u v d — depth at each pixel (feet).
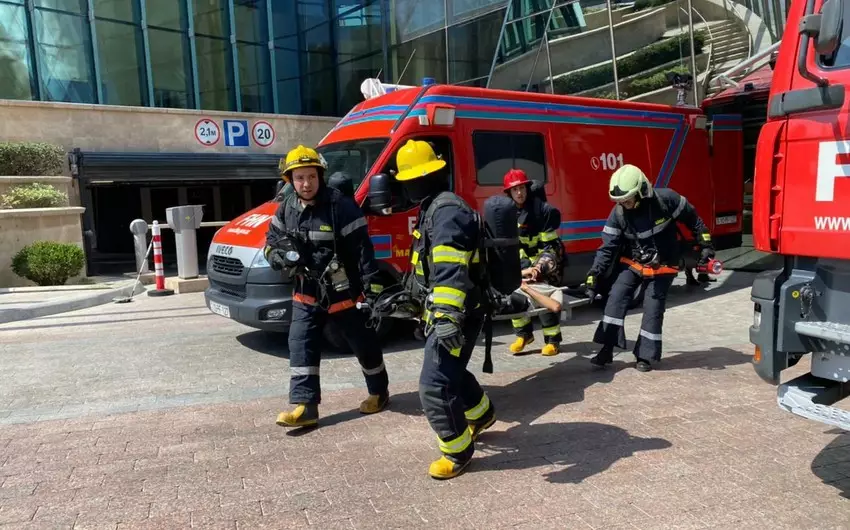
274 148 57.98
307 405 14.79
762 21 49.93
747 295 31.73
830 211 10.55
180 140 52.90
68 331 26.86
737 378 18.29
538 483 12.08
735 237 34.96
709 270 18.94
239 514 11.05
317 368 14.98
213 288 23.77
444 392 12.12
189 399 17.29
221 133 54.95
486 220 12.67
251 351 22.56
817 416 10.26
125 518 10.94
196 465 13.04
